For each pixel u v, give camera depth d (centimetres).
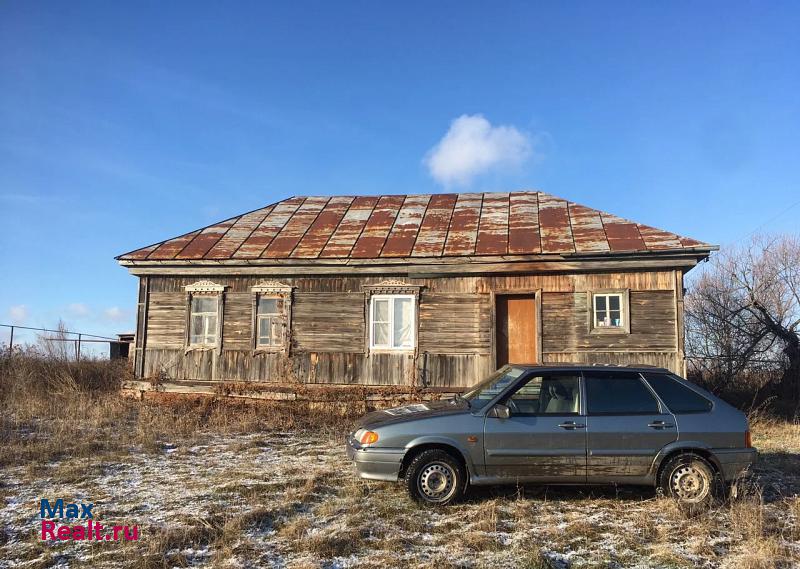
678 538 589
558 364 764
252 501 696
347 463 899
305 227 1669
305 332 1484
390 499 708
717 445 695
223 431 1182
